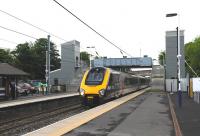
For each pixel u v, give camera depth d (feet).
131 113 70.28
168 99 116.78
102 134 44.50
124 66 219.00
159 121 57.67
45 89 203.92
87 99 105.29
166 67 185.57
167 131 47.19
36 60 359.87
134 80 184.55
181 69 184.65
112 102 99.60
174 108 84.07
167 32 185.57
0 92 142.92
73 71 250.37
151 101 106.52
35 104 96.53
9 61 345.92
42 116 85.76
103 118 61.67
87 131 46.85
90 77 107.34
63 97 119.34
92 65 227.40
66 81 249.55
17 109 86.43
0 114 78.23
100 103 105.29
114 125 52.75
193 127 51.67
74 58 250.57
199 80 110.93
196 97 110.22
